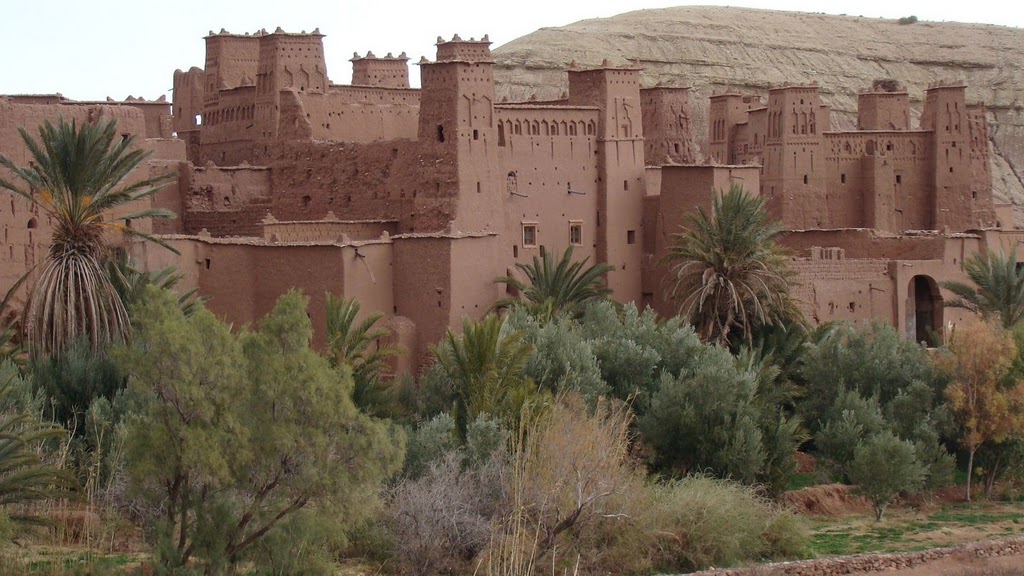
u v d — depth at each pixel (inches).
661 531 1945.1
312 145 3021.7
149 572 1653.5
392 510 1876.2
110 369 2135.8
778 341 2714.1
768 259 2728.8
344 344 2218.3
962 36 7199.8
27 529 1712.6
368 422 1649.9
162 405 1615.4
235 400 1632.6
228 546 1619.1
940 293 3321.9
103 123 2674.7
